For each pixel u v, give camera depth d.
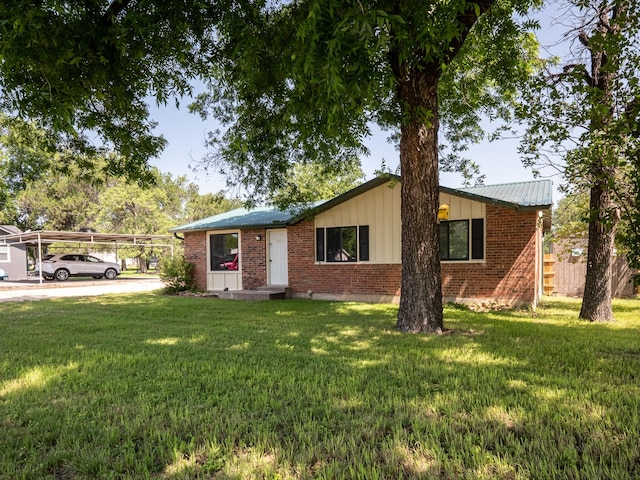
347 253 12.16
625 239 4.43
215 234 15.16
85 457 2.52
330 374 4.15
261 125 8.35
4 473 2.36
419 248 6.54
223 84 8.65
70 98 4.96
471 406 3.21
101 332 6.85
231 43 6.16
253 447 2.62
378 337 6.11
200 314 9.02
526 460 2.38
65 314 9.19
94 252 38.44
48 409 3.31
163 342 5.95
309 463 2.44
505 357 4.78
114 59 5.35
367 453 2.49
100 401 3.47
